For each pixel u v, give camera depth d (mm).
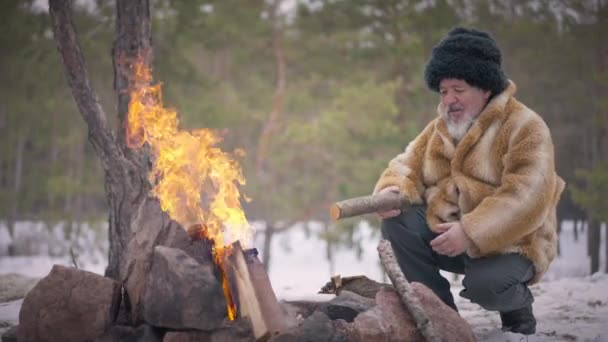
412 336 2664
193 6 13914
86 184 17016
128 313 2842
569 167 23250
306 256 24266
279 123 17219
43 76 14898
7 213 17656
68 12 4219
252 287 2578
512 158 3016
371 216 14734
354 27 17109
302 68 18781
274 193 16703
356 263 22031
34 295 2779
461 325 2752
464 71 3105
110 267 4270
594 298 4805
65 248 16719
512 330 3352
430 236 3389
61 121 16484
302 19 17625
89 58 14195
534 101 18484
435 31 14109
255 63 19422
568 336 3320
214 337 2586
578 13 15258
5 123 18094
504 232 2902
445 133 3316
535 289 5309
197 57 20547
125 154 4434
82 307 2711
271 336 2523
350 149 15242
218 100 16156
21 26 15508
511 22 16547
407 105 15938
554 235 3195
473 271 3092
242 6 17141
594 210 10773
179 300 2553
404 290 2748
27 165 21234
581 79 16719
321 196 18062
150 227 2867
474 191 3121
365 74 17219
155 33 13766
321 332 2578
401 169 3482
